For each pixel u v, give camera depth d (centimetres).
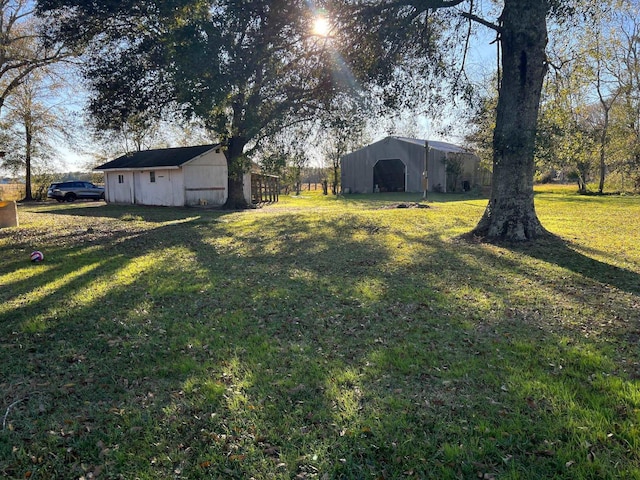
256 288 561
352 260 722
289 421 260
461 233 966
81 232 1148
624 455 219
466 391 291
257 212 1705
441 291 532
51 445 244
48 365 346
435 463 220
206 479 214
